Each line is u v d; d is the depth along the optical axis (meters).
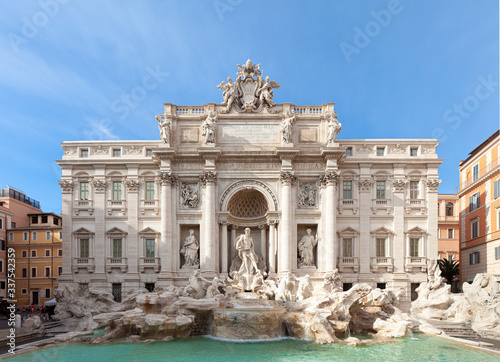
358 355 27.86
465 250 57.62
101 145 50.44
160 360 26.62
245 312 33.78
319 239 47.31
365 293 37.22
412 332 35.72
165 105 49.53
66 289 45.72
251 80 50.22
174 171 48.62
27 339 34.06
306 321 33.72
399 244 48.00
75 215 49.31
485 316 37.00
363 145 49.81
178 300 36.25
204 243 47.22
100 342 32.03
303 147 48.94
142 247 48.59
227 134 49.12
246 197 50.50
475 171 55.31
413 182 49.53
